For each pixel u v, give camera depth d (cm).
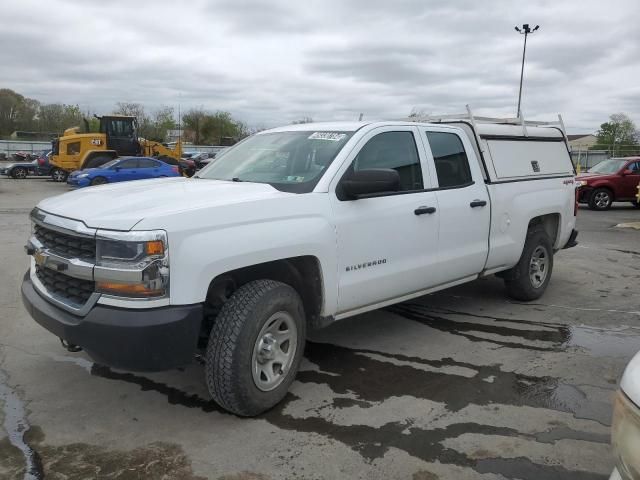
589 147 4512
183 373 426
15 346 478
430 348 487
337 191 400
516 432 344
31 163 3441
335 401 384
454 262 498
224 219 329
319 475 298
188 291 310
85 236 313
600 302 644
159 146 3012
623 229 1325
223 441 331
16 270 757
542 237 618
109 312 305
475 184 525
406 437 337
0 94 7625
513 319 572
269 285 352
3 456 312
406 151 466
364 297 421
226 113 8194
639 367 192
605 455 319
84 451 319
